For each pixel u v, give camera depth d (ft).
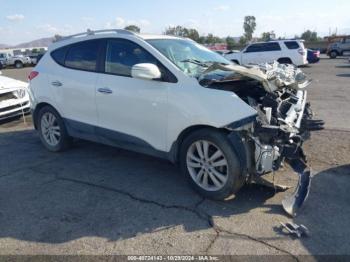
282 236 10.05
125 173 15.05
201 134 11.90
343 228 10.39
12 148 19.19
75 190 13.47
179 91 12.22
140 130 13.74
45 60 17.87
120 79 14.11
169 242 9.92
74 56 16.42
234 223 10.81
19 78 71.31
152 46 13.52
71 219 11.29
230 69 11.96
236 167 11.33
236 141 11.26
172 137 12.72
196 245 9.74
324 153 16.75
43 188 13.73
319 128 14.90
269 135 10.98
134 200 12.49
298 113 13.23
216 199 12.16
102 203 12.33
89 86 15.23
